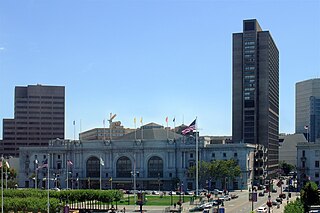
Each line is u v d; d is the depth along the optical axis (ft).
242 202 644.69
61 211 527.81
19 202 497.46
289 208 405.59
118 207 620.49
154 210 575.38
